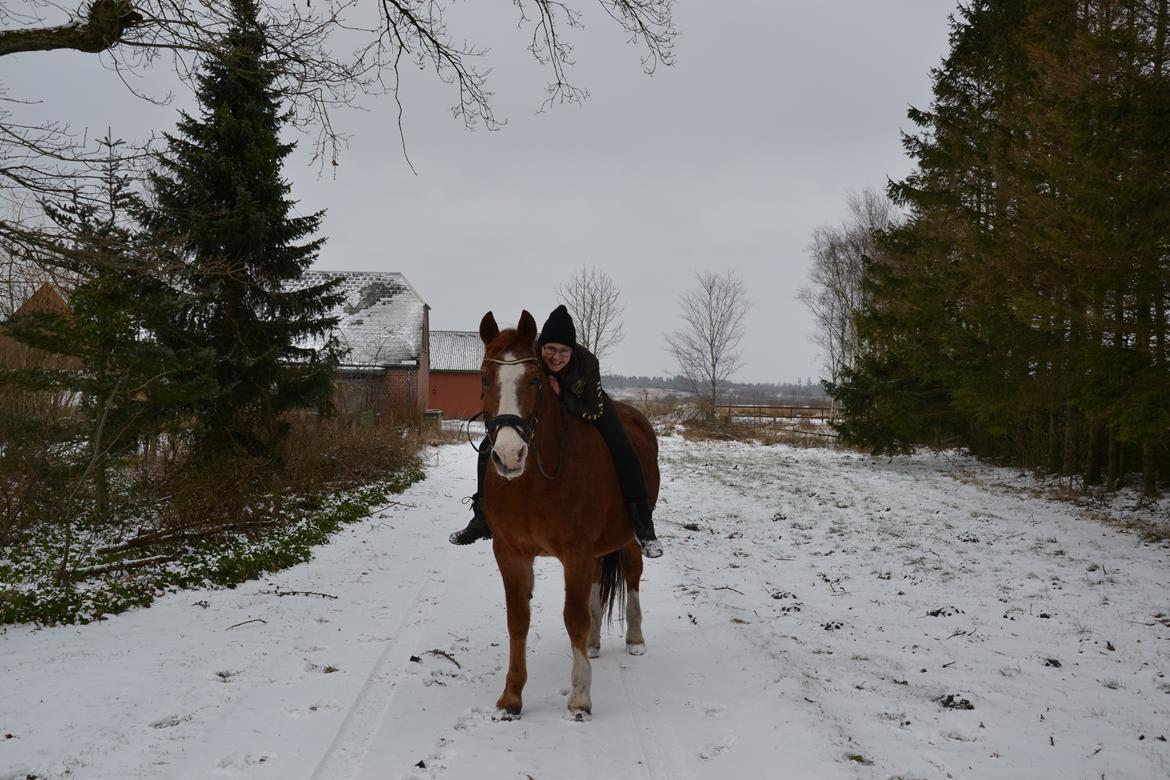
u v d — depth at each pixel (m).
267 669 4.84
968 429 22.52
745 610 6.48
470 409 48.56
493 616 6.27
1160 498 13.27
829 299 44.69
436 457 20.88
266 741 3.74
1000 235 14.23
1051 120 12.34
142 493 9.40
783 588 7.46
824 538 10.37
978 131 18.00
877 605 6.79
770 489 15.75
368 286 38.34
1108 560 8.84
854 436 21.78
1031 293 12.81
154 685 4.47
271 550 8.28
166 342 10.14
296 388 11.94
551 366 4.46
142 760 3.48
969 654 5.29
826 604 6.81
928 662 5.11
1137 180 10.13
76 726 3.83
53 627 5.61
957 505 13.48
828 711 4.11
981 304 15.38
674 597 6.98
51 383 8.50
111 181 6.23
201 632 5.62
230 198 11.36
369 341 34.75
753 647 5.30
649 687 4.64
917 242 20.12
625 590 5.48
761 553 9.30
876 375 21.53
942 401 20.64
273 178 11.71
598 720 4.11
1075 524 11.44
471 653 5.29
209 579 7.17
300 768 3.46
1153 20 10.43
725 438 31.83
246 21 7.17
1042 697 4.45
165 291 9.63
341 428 15.50
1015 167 13.80
